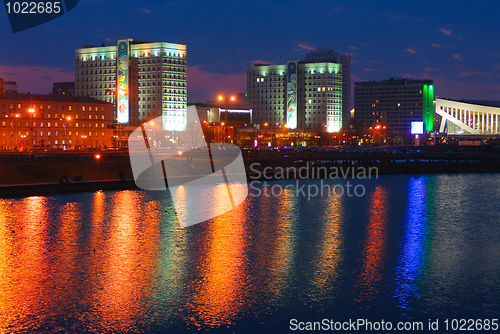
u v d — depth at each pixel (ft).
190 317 147.02
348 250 216.95
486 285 172.65
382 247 222.69
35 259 200.34
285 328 141.18
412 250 217.97
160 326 141.69
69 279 176.45
